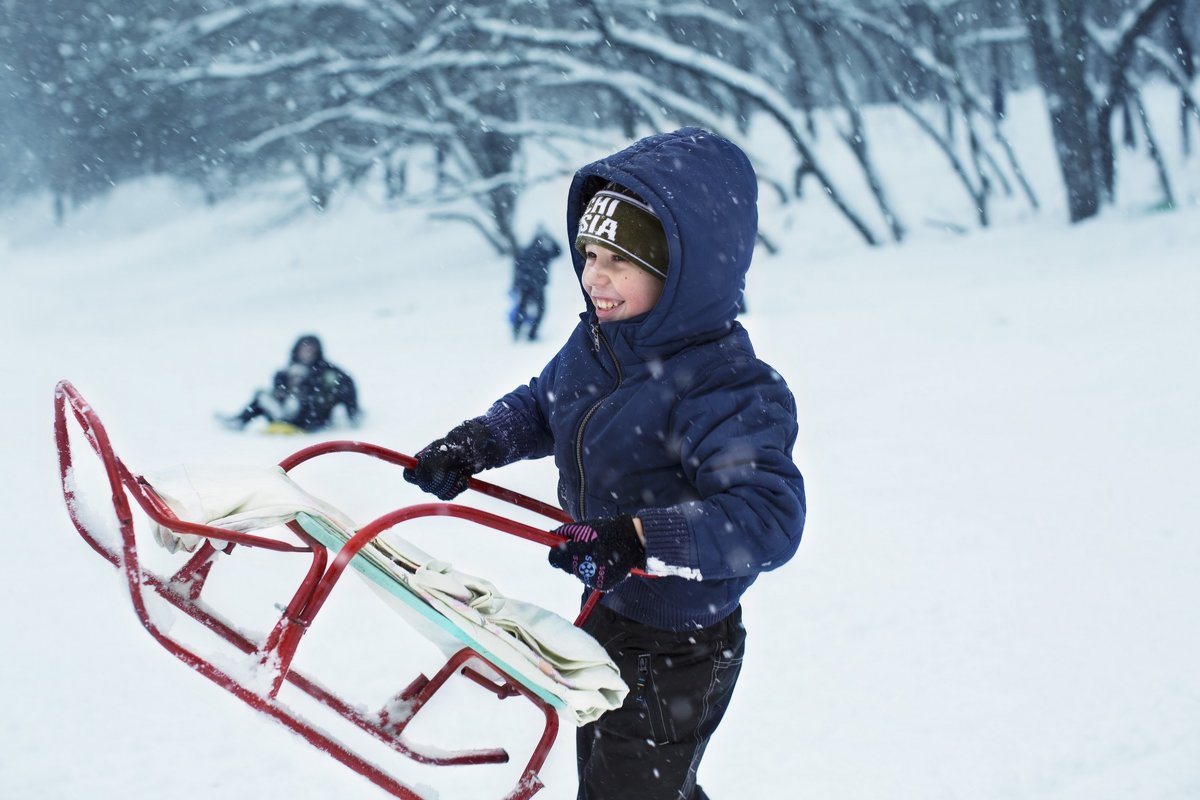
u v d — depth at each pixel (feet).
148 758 11.35
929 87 113.70
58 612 15.10
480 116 94.89
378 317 66.69
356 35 105.60
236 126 110.52
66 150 122.62
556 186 114.11
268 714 6.14
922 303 49.90
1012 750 11.74
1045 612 15.26
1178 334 35.17
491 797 11.02
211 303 83.87
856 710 12.68
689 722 7.74
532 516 19.58
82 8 107.76
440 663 13.60
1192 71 102.94
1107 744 11.80
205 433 28.40
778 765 11.51
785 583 16.60
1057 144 79.30
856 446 24.99
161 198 130.31
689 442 7.00
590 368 7.79
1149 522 18.78
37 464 24.59
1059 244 69.26
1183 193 86.69
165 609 6.15
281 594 15.40
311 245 106.83
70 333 66.39
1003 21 120.06
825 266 71.20
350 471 22.91
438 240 104.68
